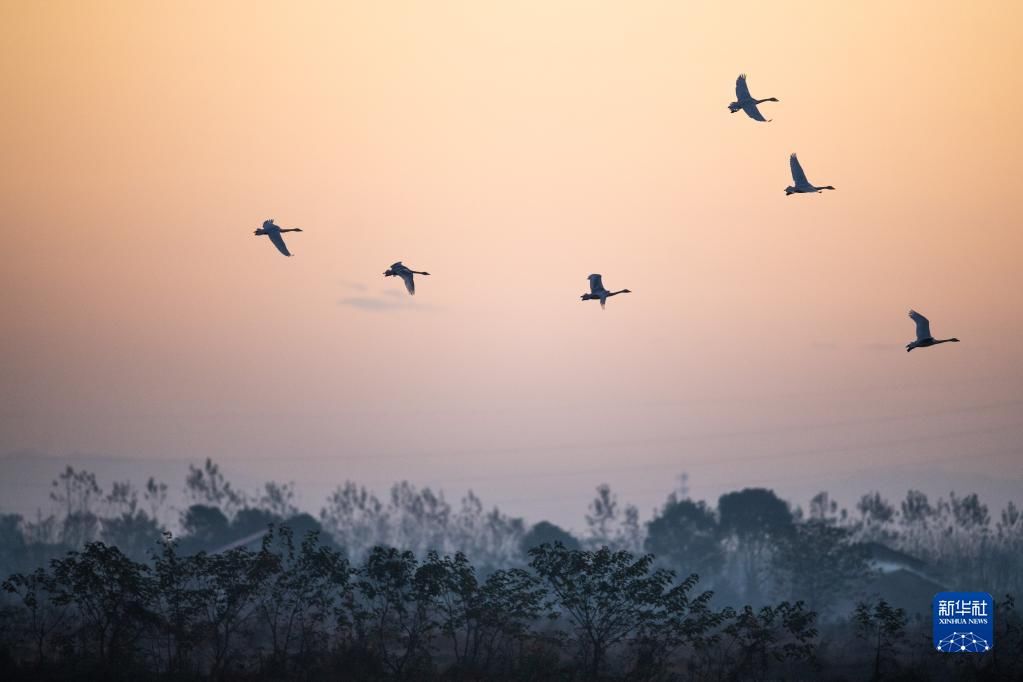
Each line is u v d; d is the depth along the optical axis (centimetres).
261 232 4269
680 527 13600
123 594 5475
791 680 5762
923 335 4338
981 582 12394
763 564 12975
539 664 5562
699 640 5638
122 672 5353
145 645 6375
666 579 5622
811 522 12119
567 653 6284
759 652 5778
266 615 5759
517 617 5725
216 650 5650
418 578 5606
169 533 5778
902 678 5706
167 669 5609
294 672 5544
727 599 11881
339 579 5625
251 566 5606
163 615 5669
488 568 11444
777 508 13462
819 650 6862
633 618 5691
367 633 5853
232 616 5706
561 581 5719
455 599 5878
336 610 5831
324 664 5588
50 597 5606
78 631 5616
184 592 5606
